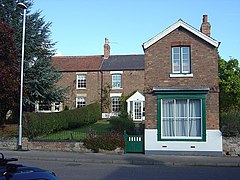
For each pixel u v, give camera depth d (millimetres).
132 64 41594
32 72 29797
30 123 21391
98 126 32281
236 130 19594
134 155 19141
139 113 39281
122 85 40812
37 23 30391
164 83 19891
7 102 22531
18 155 18406
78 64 42875
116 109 40750
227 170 14969
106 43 44000
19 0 29984
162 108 19891
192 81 19703
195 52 19844
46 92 30703
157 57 20094
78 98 41594
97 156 18469
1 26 22469
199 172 14211
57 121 26031
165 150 19484
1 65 21094
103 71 41375
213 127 19281
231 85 29688
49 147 20609
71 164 16266
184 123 19750
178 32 20062
